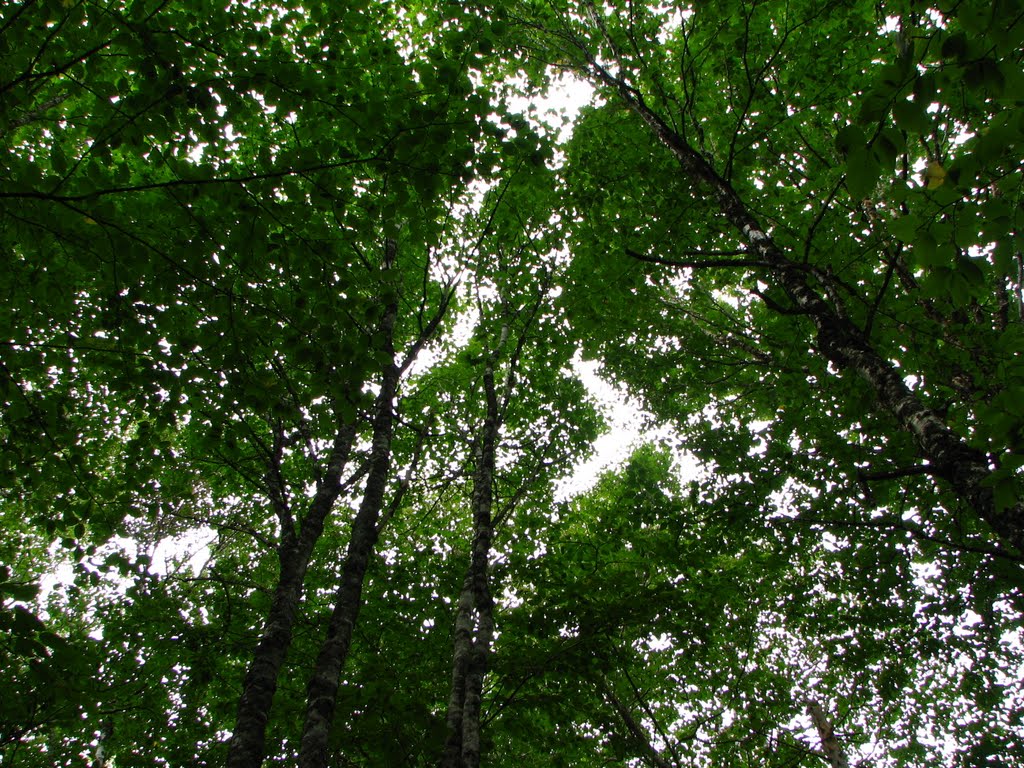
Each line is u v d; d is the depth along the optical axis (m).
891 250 5.77
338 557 9.06
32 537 9.27
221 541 8.90
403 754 5.59
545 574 8.67
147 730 7.89
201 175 3.64
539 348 9.97
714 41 5.84
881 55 6.20
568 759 9.85
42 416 5.34
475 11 4.13
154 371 5.06
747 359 8.89
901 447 6.96
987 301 5.96
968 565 7.36
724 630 10.16
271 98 3.59
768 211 7.00
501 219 9.51
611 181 7.57
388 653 8.45
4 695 3.58
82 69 3.63
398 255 8.70
